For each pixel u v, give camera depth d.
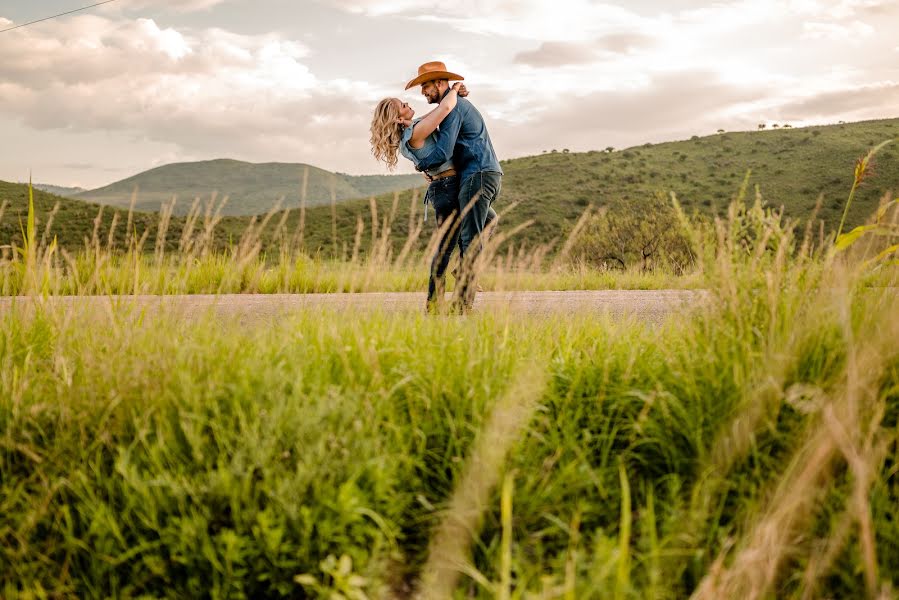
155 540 2.27
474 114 5.85
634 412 2.97
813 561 2.07
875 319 3.01
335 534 2.19
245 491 2.24
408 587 2.27
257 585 2.17
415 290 6.57
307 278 7.48
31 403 2.89
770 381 2.64
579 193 94.12
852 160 89.69
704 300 3.37
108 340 3.26
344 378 2.99
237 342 3.25
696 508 2.36
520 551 2.23
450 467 2.66
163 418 2.55
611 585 1.93
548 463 2.60
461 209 5.81
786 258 3.29
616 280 11.85
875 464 2.44
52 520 2.38
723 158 105.31
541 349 3.64
